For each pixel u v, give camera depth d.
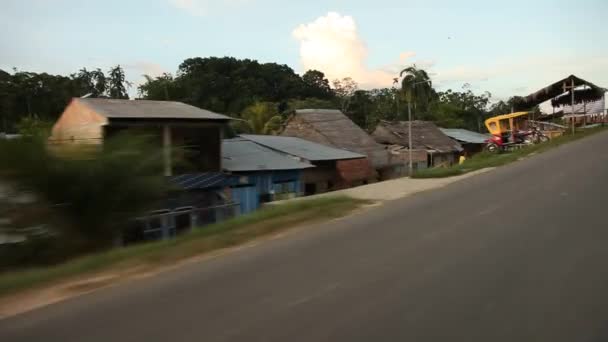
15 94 49.44
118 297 5.44
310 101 59.47
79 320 4.79
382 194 12.94
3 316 5.05
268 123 40.69
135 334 4.38
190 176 18.61
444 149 43.25
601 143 24.66
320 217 9.77
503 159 21.20
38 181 8.56
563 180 12.98
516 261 6.01
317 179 26.67
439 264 6.03
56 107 51.72
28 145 8.68
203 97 64.19
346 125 35.84
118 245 9.83
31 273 6.57
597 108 42.88
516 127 34.06
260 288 5.48
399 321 4.38
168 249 7.51
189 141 18.98
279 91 71.19
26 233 8.70
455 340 3.97
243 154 24.14
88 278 6.25
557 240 6.92
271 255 6.95
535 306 4.60
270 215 9.89
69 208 8.95
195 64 72.44
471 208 9.81
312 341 4.05
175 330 4.41
